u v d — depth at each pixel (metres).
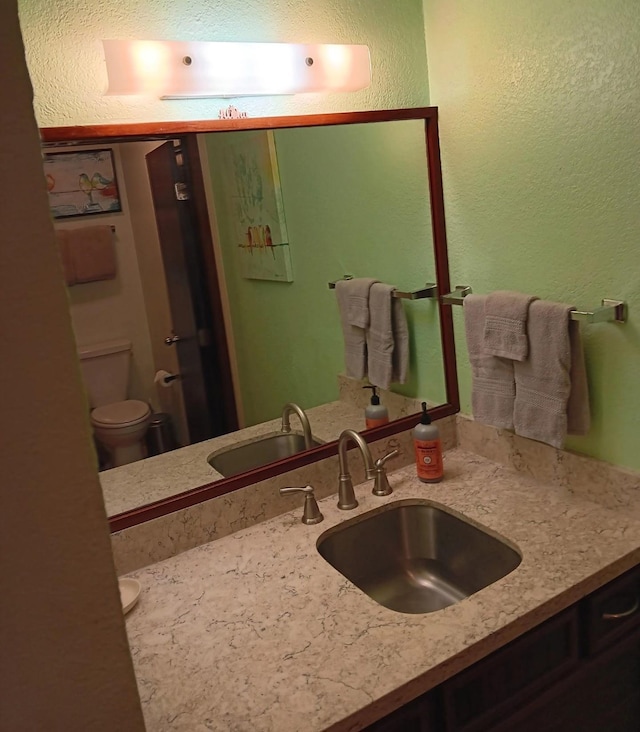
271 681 1.09
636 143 1.26
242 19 1.44
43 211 0.48
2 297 0.47
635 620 1.40
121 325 1.43
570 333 1.42
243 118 1.47
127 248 1.41
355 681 1.07
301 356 1.65
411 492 1.65
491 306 1.54
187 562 1.47
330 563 1.54
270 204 1.54
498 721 1.22
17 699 0.51
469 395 1.80
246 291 1.56
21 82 0.46
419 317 1.79
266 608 1.28
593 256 1.40
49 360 0.49
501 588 1.26
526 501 1.55
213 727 1.01
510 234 1.58
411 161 1.70
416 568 1.66
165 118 1.40
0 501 0.48
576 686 1.33
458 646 1.12
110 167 1.36
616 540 1.37
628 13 1.22
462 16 1.55
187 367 1.51
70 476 0.51
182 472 1.53
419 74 1.68
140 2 1.33
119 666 0.55
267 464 1.62
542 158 1.45
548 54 1.38
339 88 1.50
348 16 1.56
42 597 0.51
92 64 1.31
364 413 1.76
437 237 1.75
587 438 1.52
